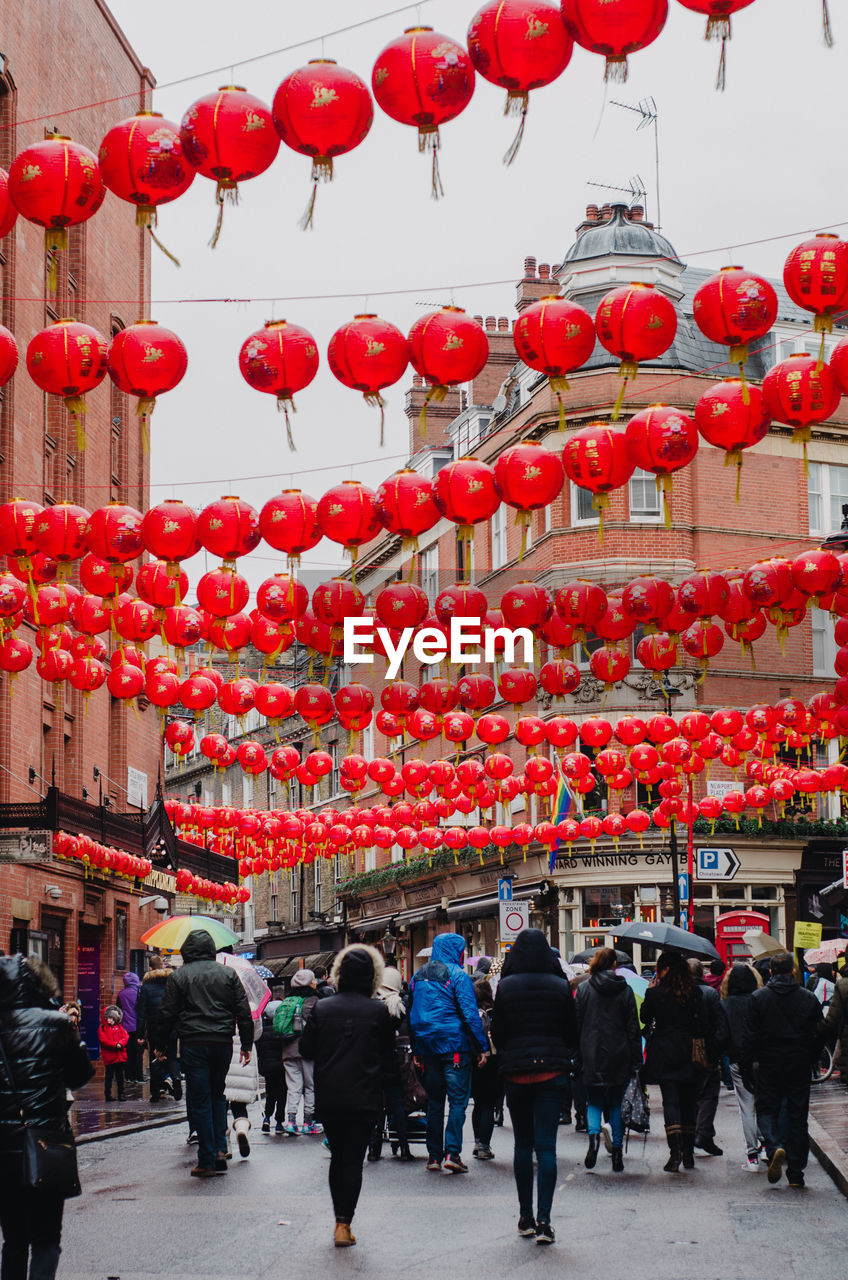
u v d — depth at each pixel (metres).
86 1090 23.45
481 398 45.91
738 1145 14.62
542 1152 9.12
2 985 6.81
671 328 9.32
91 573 12.97
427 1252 8.72
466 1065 12.55
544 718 36.47
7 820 20.89
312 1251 8.77
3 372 9.53
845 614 14.56
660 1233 9.34
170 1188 11.52
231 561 12.45
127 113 31.06
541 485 10.90
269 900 61.16
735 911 33.16
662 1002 12.28
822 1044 11.60
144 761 32.50
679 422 10.63
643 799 35.34
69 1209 10.45
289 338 9.72
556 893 36.31
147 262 32.91
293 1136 16.08
